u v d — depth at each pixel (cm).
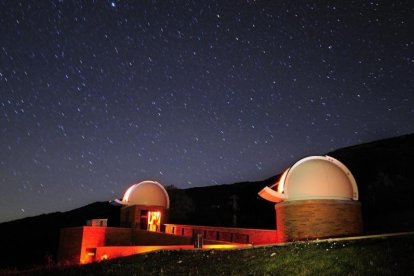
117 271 1192
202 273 1044
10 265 3088
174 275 1063
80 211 5397
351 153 4969
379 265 889
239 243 1902
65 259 2417
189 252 1365
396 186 3161
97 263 1393
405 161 4053
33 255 3369
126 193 2936
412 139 4922
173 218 3747
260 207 4041
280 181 1802
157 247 1802
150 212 2830
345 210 1662
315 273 904
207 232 2336
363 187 3572
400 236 1200
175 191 3938
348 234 1636
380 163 4203
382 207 2867
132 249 1892
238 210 3888
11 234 4500
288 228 1691
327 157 1802
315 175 1712
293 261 1020
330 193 1684
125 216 2917
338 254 1015
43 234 4269
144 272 1135
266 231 1858
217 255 1240
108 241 2375
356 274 853
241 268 1038
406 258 910
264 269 995
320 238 1568
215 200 5034
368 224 2491
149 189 2884
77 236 2353
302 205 1675
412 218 2408
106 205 5484
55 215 5431
